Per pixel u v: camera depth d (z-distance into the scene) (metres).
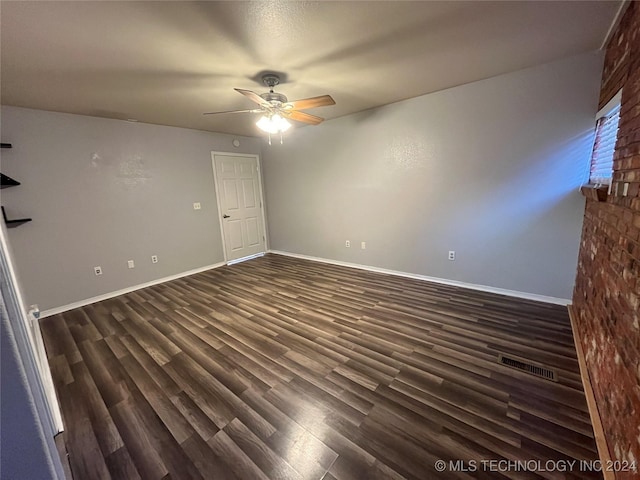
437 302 3.04
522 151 2.82
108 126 3.54
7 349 0.41
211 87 2.66
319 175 4.64
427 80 2.82
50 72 2.19
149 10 1.53
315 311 2.97
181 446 1.47
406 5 1.60
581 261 2.50
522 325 2.49
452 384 1.82
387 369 2.00
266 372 2.02
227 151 4.89
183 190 4.35
